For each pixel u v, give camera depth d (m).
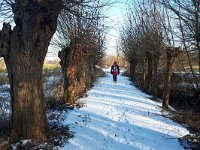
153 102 20.11
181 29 11.05
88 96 20.30
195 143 10.21
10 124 9.79
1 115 10.29
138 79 34.78
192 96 19.89
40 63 9.34
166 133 11.53
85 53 19.72
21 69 9.01
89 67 28.12
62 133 10.16
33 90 9.17
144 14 23.62
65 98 16.00
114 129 11.52
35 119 9.17
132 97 21.55
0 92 21.08
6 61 9.20
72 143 9.40
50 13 9.04
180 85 21.52
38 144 8.80
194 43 10.91
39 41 9.16
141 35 25.27
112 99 19.62
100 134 10.69
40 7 8.70
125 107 16.67
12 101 9.23
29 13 8.78
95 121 12.53
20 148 8.41
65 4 8.84
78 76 21.19
